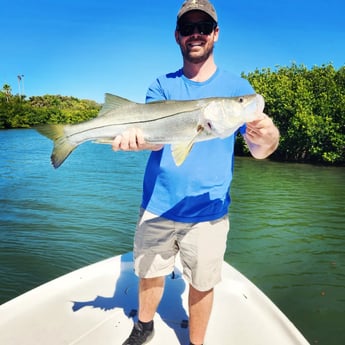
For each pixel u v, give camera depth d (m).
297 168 22.22
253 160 26.88
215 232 2.57
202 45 2.58
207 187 2.54
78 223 8.96
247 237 8.23
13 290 5.69
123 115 2.65
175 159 2.44
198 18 2.53
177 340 2.82
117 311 3.16
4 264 6.57
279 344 2.78
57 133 2.77
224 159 2.58
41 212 9.95
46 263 6.64
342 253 7.27
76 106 96.50
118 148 2.54
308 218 9.89
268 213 10.42
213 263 2.57
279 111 26.67
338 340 4.48
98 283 3.62
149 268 2.69
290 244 7.78
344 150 24.20
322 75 28.67
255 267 6.59
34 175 16.48
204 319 2.63
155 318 3.10
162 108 2.58
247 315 3.15
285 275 6.25
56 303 3.25
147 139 2.60
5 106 65.50
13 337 2.78
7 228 8.52
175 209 2.58
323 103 25.12
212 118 2.44
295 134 25.59
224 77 2.71
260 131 2.35
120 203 11.05
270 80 29.69
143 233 2.71
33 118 68.06
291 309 5.18
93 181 15.04
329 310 5.14
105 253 7.13
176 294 3.50
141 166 20.30
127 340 2.74
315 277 6.18
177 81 2.76
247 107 2.36
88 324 2.98
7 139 41.50
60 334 2.84
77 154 27.42
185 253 2.62
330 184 15.95
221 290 3.52
